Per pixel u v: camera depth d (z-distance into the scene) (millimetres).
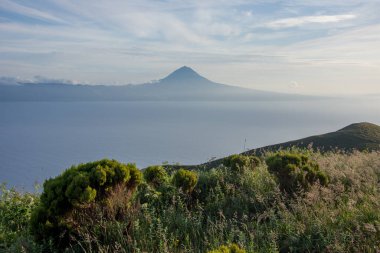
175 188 9930
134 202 7891
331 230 6461
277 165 10117
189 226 7566
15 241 6461
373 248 5848
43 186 7012
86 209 6879
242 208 8805
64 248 6527
